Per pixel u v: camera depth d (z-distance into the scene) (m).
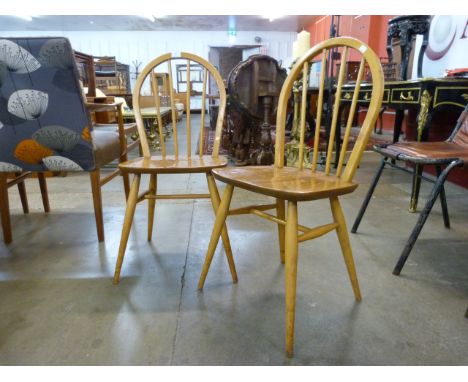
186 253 1.41
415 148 1.36
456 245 1.45
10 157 1.34
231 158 3.30
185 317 0.99
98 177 1.44
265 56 2.50
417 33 2.68
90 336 0.92
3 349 0.87
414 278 1.20
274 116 2.69
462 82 1.76
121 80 6.68
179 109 6.02
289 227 0.83
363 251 1.40
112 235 1.59
